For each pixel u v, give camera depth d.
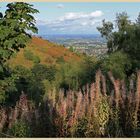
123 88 7.23
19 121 7.70
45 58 77.31
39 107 7.83
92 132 6.82
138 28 33.44
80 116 6.98
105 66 28.45
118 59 29.62
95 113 6.93
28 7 11.74
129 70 30.23
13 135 7.29
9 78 12.38
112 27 39.66
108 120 6.91
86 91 7.46
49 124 7.16
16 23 11.42
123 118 6.96
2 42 11.60
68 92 7.48
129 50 32.25
